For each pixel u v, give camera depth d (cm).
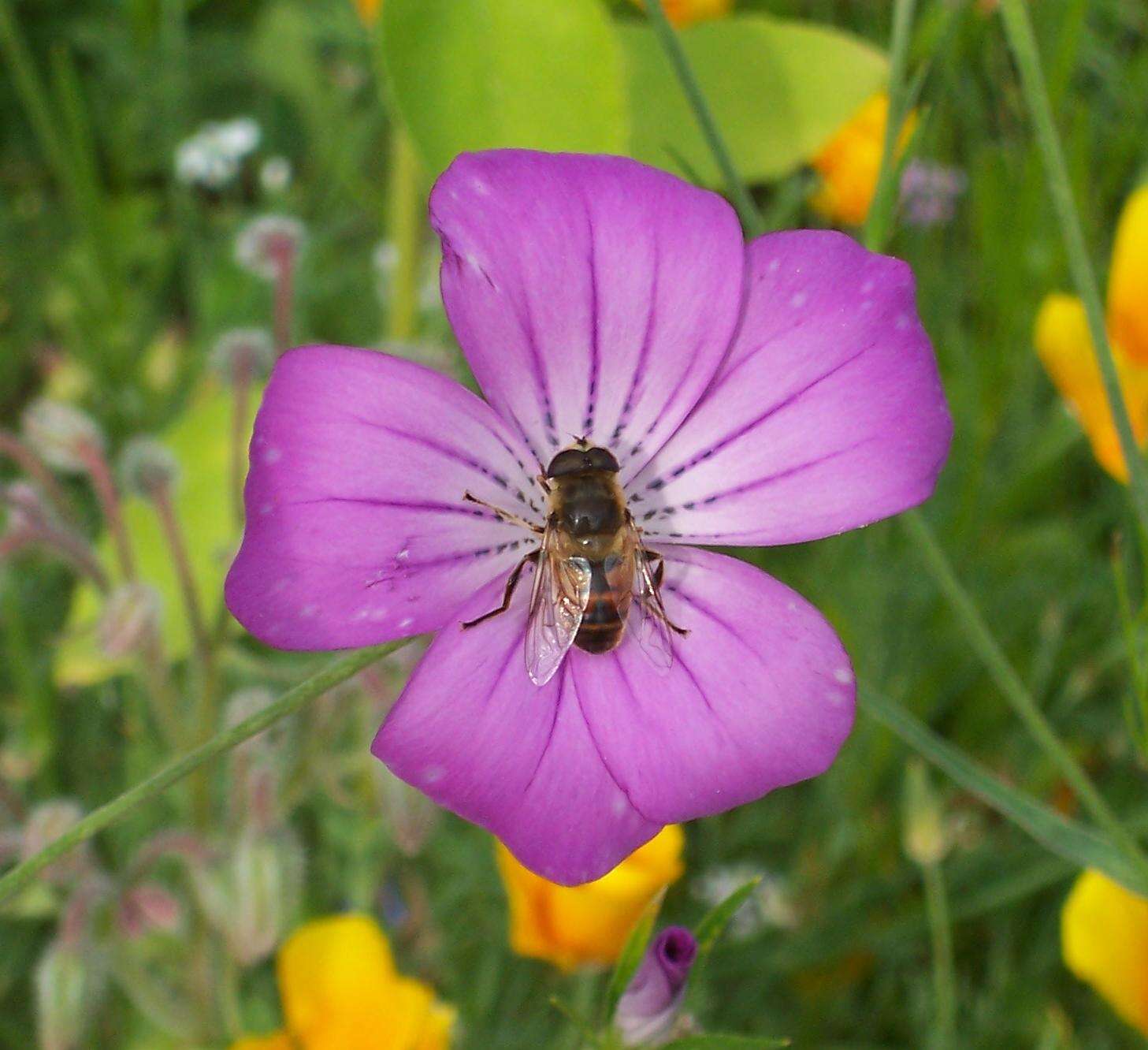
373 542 9
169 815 16
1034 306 17
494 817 8
